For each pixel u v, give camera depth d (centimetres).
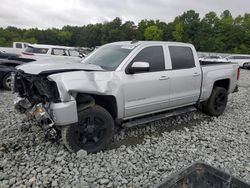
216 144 462
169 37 7662
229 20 6875
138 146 440
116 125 462
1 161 369
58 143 423
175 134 503
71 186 317
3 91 873
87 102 403
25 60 994
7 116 566
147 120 480
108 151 415
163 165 377
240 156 417
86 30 8288
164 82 486
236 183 246
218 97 631
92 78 391
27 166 357
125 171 356
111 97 419
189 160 396
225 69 635
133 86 438
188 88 540
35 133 468
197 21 7394
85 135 397
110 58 462
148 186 324
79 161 375
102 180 329
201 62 678
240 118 635
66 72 375
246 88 1177
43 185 318
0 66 885
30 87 415
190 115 630
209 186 262
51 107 367
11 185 316
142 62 425
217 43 6488
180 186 252
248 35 6344
